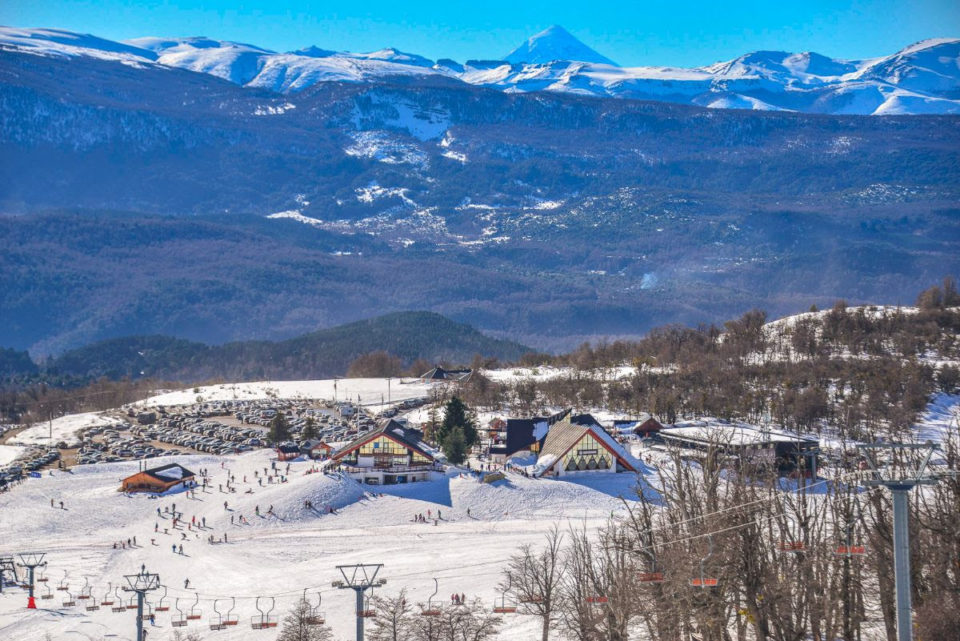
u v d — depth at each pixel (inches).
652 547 7337.6
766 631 7066.9
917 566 7263.8
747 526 7116.1
